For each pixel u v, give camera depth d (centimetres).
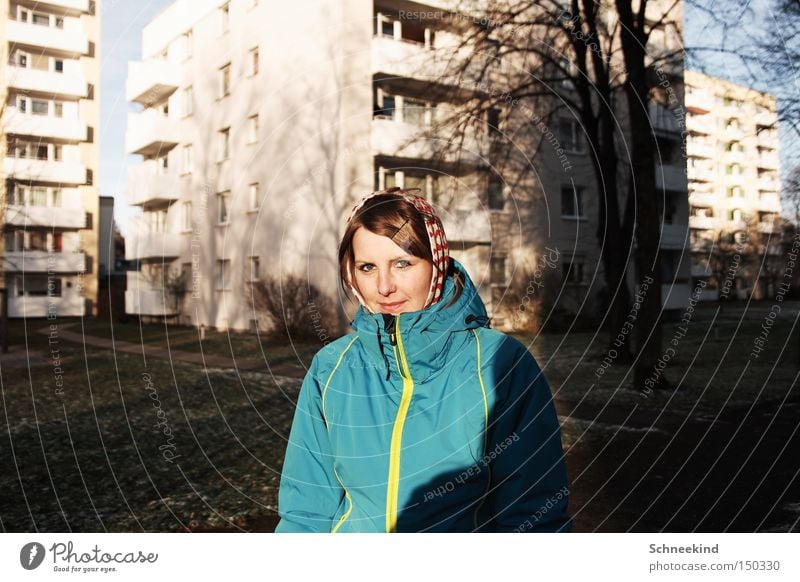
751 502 299
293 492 113
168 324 1379
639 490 324
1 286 1024
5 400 580
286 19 1163
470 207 1159
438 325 104
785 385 636
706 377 695
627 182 741
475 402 102
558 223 1273
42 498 308
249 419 503
